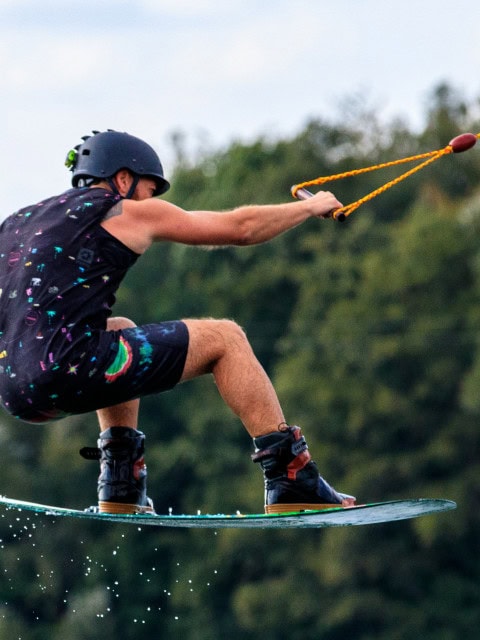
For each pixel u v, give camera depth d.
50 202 14.20
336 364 73.88
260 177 92.56
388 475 69.38
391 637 64.56
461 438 69.44
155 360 14.02
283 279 84.31
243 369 14.52
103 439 15.69
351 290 79.50
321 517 14.59
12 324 13.89
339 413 71.94
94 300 13.84
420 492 68.12
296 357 76.44
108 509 15.67
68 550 72.56
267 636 67.00
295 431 14.87
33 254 13.88
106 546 72.06
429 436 70.56
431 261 76.06
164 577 71.69
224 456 75.94
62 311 13.76
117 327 14.78
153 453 77.75
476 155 91.50
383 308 75.81
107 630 69.25
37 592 70.50
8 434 79.81
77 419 78.75
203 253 87.25
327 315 78.56
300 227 86.06
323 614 66.00
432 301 75.62
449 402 71.44
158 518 14.73
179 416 79.25
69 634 68.00
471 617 64.62
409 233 77.75
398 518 15.20
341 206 15.17
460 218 79.31
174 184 100.31
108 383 13.84
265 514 14.56
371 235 83.12
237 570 70.19
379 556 66.00
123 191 14.63
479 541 66.31
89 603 68.62
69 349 13.70
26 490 76.81
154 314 86.62
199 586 70.25
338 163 90.94
